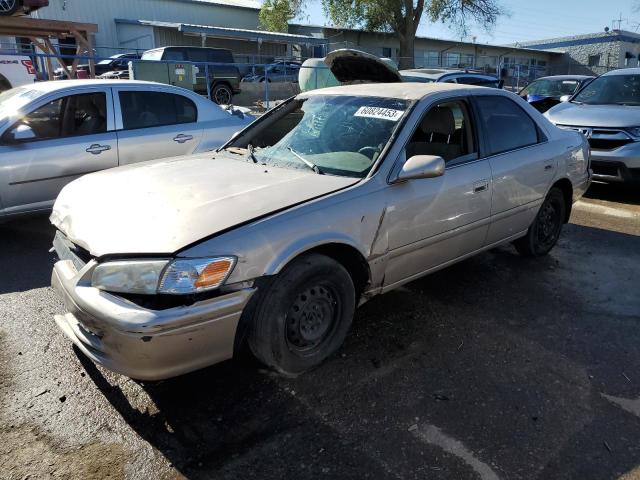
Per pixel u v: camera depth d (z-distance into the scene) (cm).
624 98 791
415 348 334
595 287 437
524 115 446
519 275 457
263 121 429
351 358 321
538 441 254
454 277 449
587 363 322
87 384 291
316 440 251
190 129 627
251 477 229
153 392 285
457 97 387
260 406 276
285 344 281
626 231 599
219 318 249
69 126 547
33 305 386
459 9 3244
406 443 250
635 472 236
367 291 327
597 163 720
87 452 241
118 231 262
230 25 3362
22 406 271
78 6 2769
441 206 352
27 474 227
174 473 230
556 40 4606
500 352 332
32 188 520
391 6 3086
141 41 2898
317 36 3575
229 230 256
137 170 352
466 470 235
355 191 306
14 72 1077
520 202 427
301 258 280
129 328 231
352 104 382
